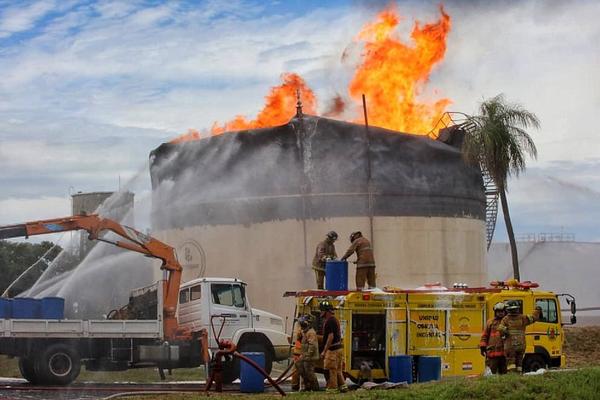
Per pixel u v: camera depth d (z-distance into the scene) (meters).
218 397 17.69
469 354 21.95
